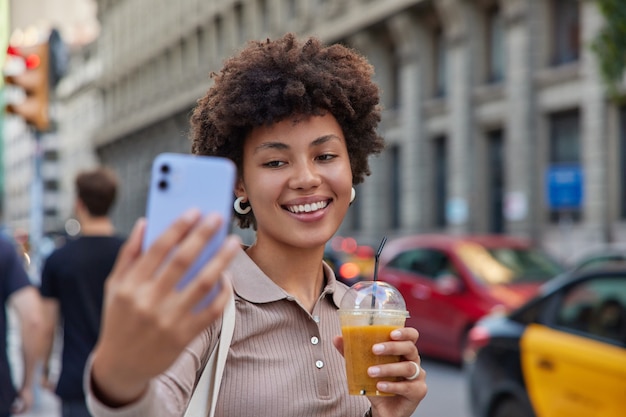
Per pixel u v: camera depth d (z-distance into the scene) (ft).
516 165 76.54
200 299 3.87
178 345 3.91
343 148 6.77
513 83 77.05
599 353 17.26
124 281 3.84
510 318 20.15
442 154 90.68
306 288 6.87
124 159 206.08
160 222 4.06
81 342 14.60
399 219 97.50
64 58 29.71
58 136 263.08
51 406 26.78
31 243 32.04
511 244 37.01
